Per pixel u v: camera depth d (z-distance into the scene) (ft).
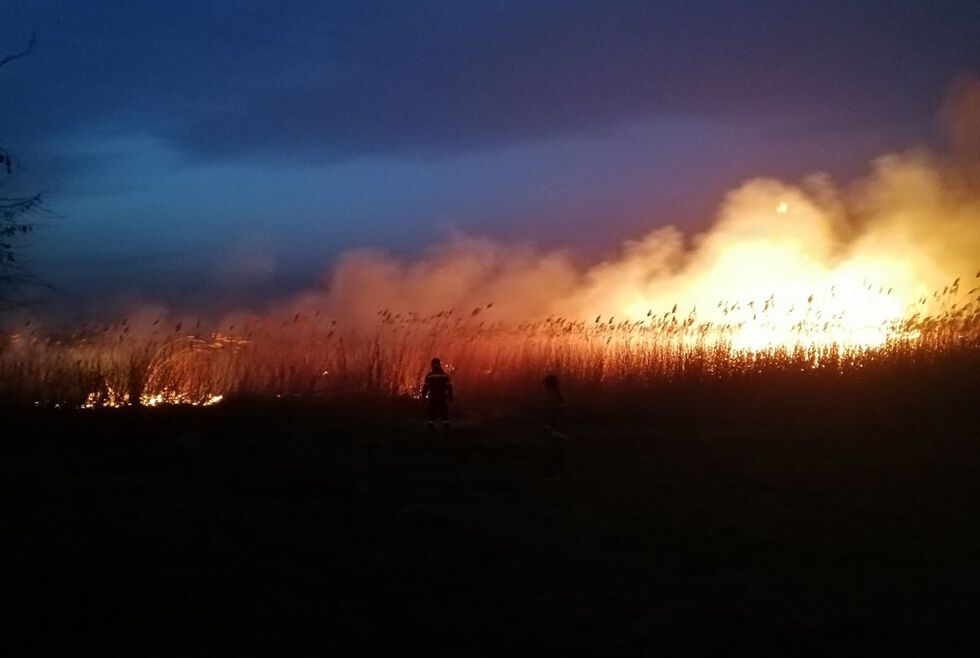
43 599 24.95
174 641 22.38
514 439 49.08
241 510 33.76
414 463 42.70
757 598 24.73
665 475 40.50
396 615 23.62
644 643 21.79
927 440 47.67
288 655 21.56
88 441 47.93
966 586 25.81
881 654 21.29
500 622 23.07
